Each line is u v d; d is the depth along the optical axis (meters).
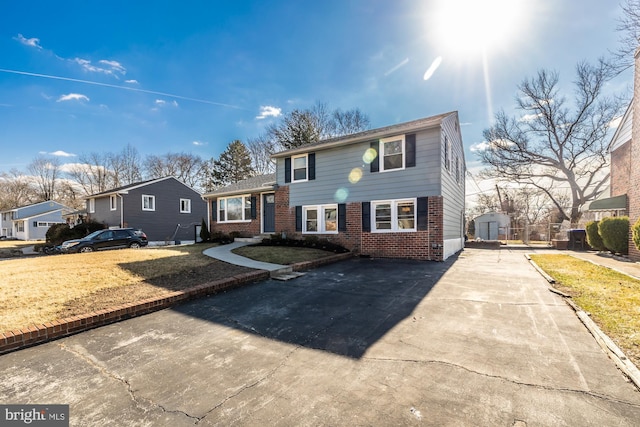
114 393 2.67
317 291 6.31
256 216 16.14
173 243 25.48
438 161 10.70
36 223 39.09
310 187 13.90
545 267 8.56
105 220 25.69
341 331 4.10
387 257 11.62
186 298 5.66
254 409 2.38
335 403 2.44
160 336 4.04
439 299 5.48
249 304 5.46
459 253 14.02
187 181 44.03
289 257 9.96
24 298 5.08
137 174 45.69
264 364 3.19
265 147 34.59
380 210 11.95
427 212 10.88
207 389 2.71
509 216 27.39
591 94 22.08
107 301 5.14
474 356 3.22
